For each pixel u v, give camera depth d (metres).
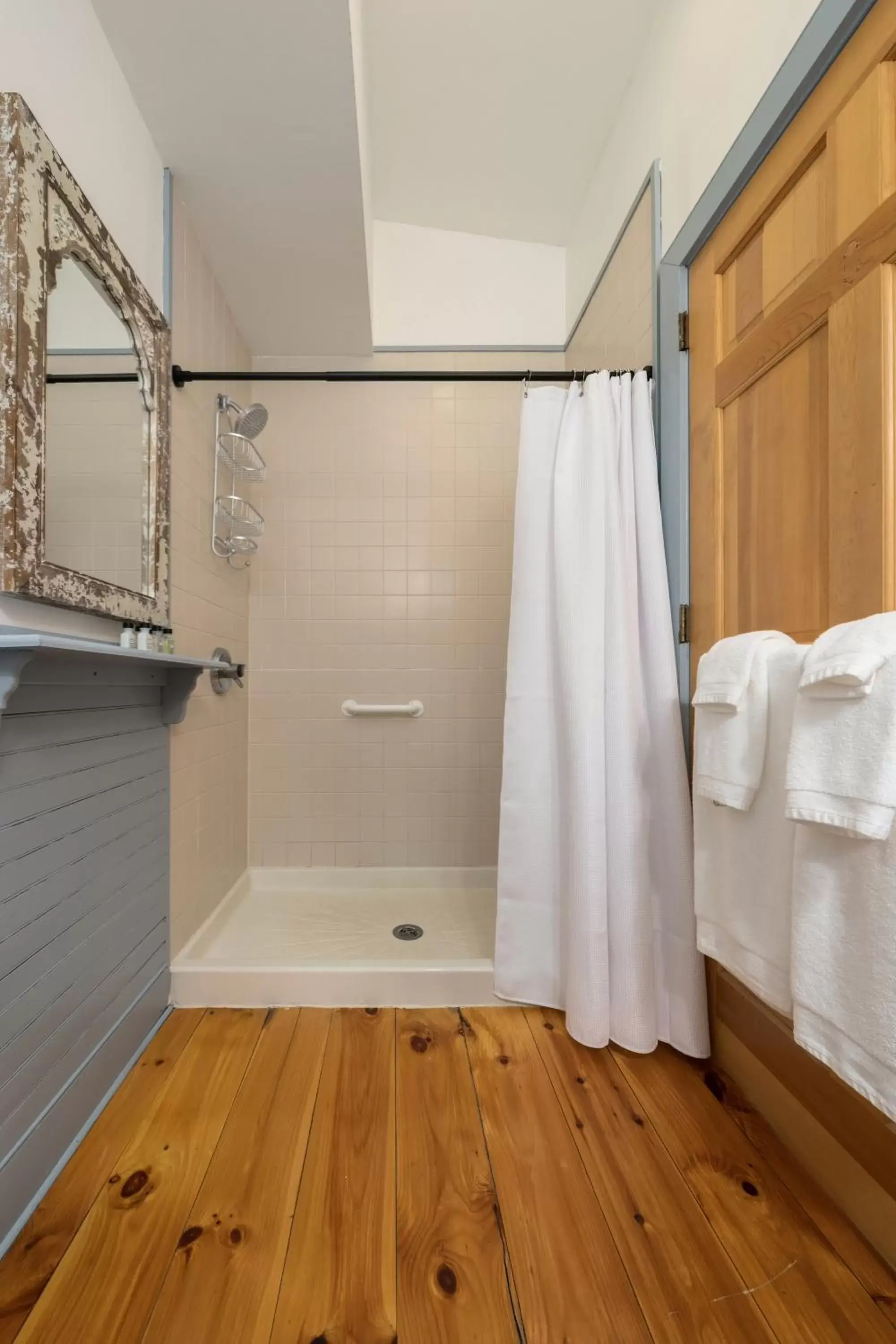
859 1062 0.70
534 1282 0.77
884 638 0.68
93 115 1.11
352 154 1.40
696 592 1.30
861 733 0.68
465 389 2.29
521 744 1.40
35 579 0.88
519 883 1.41
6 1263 0.79
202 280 1.71
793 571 1.01
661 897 1.29
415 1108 1.09
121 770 1.20
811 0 0.90
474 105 1.73
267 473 2.26
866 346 0.84
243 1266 0.79
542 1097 1.12
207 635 1.77
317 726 2.26
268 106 1.27
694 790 1.06
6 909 0.85
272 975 1.43
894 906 0.66
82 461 1.04
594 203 1.96
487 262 2.30
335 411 2.27
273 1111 1.08
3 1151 0.83
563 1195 0.90
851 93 0.86
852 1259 0.81
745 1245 0.83
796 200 0.99
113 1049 1.15
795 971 0.78
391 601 2.28
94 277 1.09
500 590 2.29
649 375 1.44
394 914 1.99
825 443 0.94
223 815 1.93
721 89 1.16
